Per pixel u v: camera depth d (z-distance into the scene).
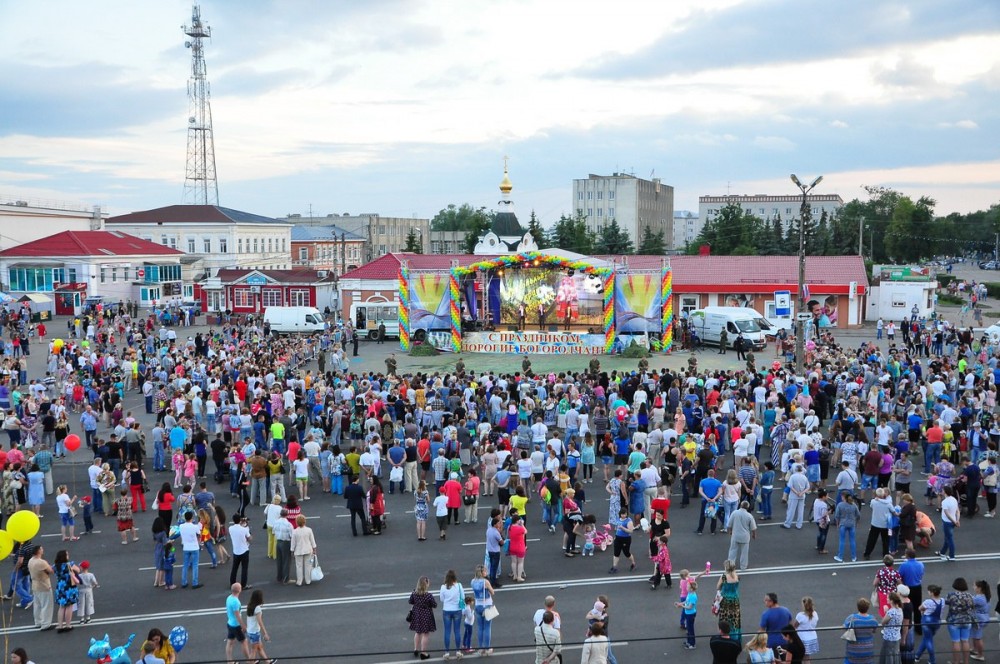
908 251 155.88
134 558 24.42
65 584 19.66
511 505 24.31
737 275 73.50
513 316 61.44
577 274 59.97
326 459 30.30
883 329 64.94
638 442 30.19
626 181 180.12
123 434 31.42
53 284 85.00
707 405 35.91
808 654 16.78
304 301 83.75
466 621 18.20
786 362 48.81
